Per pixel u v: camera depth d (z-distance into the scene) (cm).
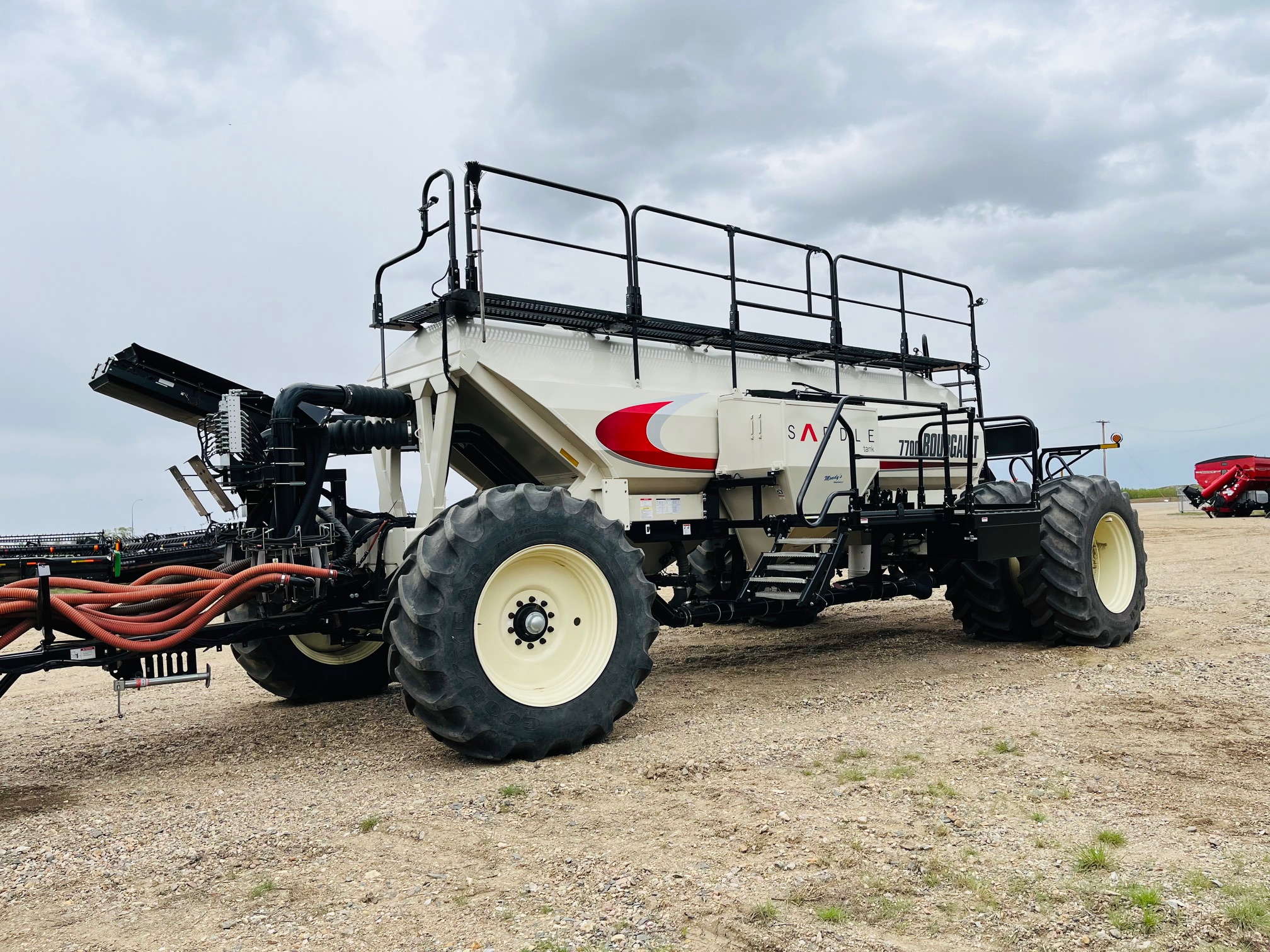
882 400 627
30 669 381
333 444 532
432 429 524
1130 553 701
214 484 521
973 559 635
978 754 403
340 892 280
